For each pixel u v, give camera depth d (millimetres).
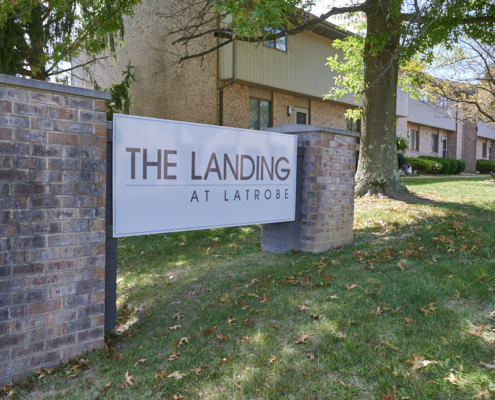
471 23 9438
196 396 2652
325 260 5566
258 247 6859
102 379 2945
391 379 2695
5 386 2861
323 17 9211
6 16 9453
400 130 26359
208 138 4492
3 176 2830
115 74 16938
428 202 9383
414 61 13547
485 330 3271
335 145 6172
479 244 5820
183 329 3736
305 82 15859
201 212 4465
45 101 2992
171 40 14633
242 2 7492
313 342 3246
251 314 3889
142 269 6059
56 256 3094
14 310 2920
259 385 2729
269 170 5367
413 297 3922
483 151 38188
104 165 3318
